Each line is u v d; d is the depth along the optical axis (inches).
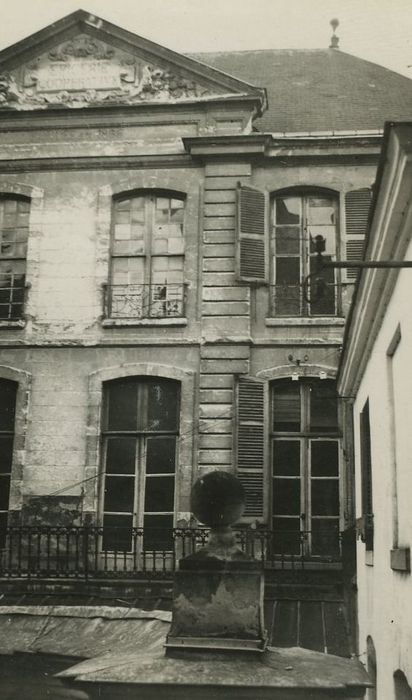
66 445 631.8
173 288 658.2
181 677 158.7
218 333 638.5
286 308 647.8
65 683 165.9
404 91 771.4
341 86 777.6
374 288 289.9
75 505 619.5
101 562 613.3
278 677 159.5
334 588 546.6
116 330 648.4
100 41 695.7
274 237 665.0
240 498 184.1
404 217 226.4
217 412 625.9
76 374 643.5
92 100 686.5
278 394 640.4
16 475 629.0
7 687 312.7
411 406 238.7
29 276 663.8
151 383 645.9
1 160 684.1
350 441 617.3
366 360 386.3
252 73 813.2
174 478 627.2
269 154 666.2
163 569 569.0
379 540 332.2
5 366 649.0
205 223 661.3
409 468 243.6
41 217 674.2
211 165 670.5
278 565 601.3
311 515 615.2
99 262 661.9
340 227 655.1
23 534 596.1
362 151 658.8
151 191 678.5
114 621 332.5
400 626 267.6
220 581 175.6
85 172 681.0
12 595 557.9
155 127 682.8
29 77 695.1
